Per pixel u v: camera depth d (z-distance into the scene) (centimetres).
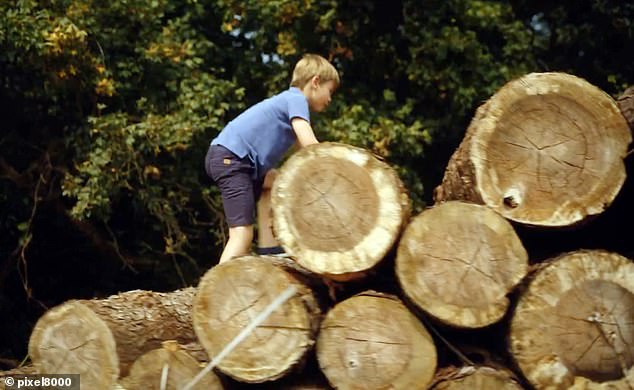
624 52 1619
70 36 1236
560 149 588
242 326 586
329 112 1423
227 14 1415
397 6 1491
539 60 1589
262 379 583
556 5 1620
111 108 1371
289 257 588
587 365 575
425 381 575
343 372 580
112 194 1315
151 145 1299
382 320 579
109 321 628
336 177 576
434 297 568
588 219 586
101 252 1495
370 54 1495
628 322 578
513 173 587
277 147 732
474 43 1461
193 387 608
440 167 1545
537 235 605
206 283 591
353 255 568
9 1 1259
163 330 649
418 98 1493
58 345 626
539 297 576
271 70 1479
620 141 589
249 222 729
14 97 1355
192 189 1389
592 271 578
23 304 1491
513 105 591
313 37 1462
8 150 1418
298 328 583
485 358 595
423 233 571
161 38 1373
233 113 1436
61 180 1383
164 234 1413
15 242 1476
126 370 625
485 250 570
